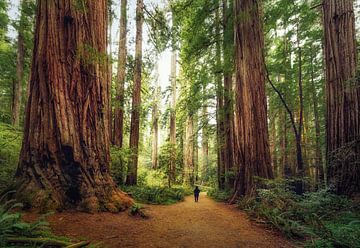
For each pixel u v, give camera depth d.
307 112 23.16
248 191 10.05
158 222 6.53
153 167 26.44
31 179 5.80
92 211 5.98
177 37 14.12
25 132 6.32
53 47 6.43
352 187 8.09
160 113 26.59
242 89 10.95
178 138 28.94
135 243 4.62
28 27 16.77
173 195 13.55
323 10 9.98
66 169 6.21
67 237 4.34
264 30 14.04
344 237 4.98
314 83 21.44
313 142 23.94
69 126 6.32
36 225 3.93
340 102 8.87
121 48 14.91
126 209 6.77
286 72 19.52
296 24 16.59
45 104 6.26
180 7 13.13
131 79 16.33
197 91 16.94
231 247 4.87
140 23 15.23
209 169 27.92
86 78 6.86
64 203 5.86
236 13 11.28
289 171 20.23
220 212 8.96
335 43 9.23
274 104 23.16
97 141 6.87
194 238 5.36
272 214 6.97
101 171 6.88
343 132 8.66
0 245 3.29
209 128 19.64
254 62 10.77
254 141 10.31
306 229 5.71
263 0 13.43
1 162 8.64
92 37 7.08
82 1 6.32
